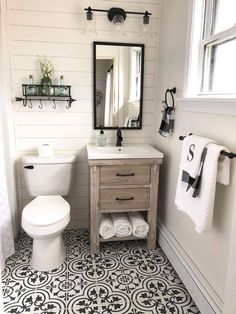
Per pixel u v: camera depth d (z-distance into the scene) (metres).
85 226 2.63
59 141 2.43
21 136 2.36
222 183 1.33
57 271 1.96
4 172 1.99
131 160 2.04
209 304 1.45
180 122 1.93
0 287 1.15
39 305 1.63
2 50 2.02
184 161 1.60
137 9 2.30
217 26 1.61
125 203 2.13
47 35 2.22
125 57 2.35
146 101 2.50
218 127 1.44
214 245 1.49
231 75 1.46
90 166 2.00
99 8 2.25
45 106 2.34
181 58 1.89
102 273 1.95
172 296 1.72
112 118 2.45
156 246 2.34
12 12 2.14
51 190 2.29
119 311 1.60
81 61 2.31
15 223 2.34
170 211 2.18
